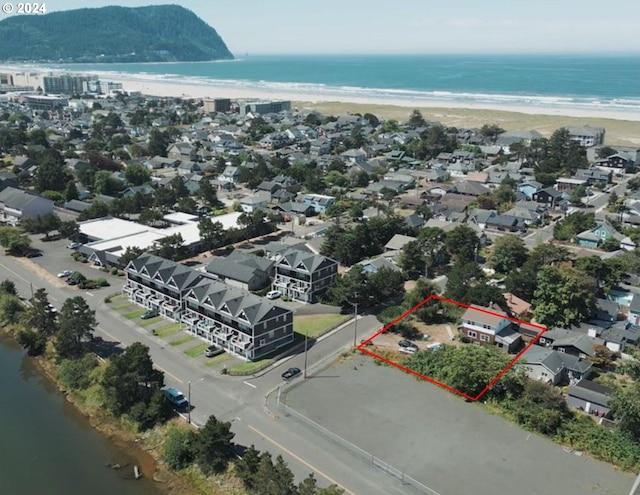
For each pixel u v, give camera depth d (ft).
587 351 199.72
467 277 247.91
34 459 159.22
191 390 183.73
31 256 308.19
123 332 223.51
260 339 204.64
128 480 150.61
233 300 211.41
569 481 145.59
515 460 153.58
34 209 363.15
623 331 215.72
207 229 314.35
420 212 374.43
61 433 170.60
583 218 346.54
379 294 248.73
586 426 163.53
